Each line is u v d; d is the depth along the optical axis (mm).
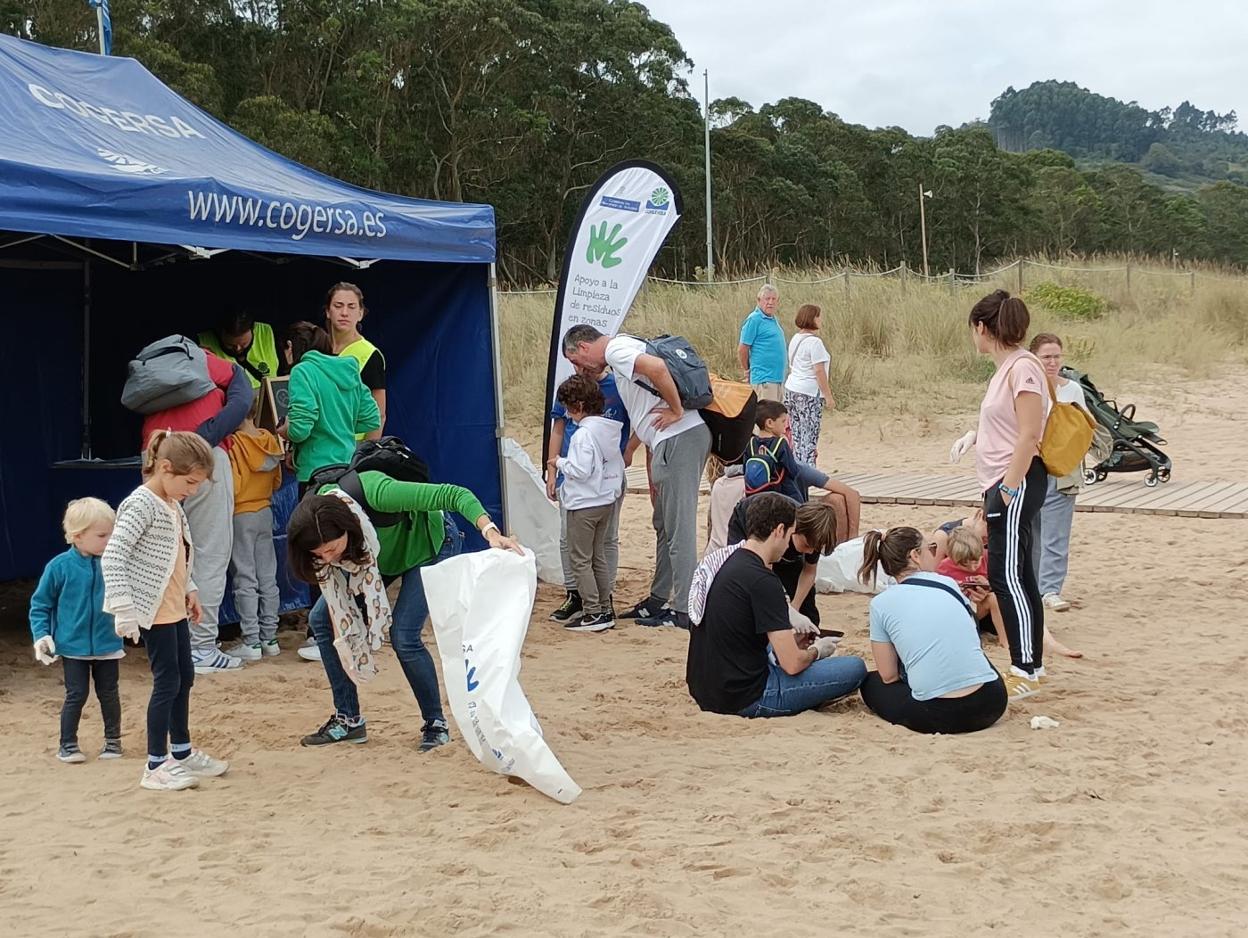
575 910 3719
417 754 5238
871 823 4445
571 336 7402
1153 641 7160
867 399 17859
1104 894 3924
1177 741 5418
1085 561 9305
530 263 57219
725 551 5938
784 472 7445
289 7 44500
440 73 48469
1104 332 22641
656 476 7449
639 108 56781
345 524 4812
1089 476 12820
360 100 45562
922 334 20750
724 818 4473
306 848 4215
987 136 84250
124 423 9203
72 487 8133
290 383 6645
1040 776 4965
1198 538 9961
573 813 4539
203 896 3828
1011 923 3711
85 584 5086
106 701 5195
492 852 4176
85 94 7691
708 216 47250
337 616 5012
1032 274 29281
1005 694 5574
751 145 65062
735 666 5816
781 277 24922
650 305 21766
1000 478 6059
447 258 8086
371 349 7137
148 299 9117
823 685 5773
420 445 8914
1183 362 21016
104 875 3996
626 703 6020
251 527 6934
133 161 6730
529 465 8914
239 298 8914
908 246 80812
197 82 38500
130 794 4750
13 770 5039
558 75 55094
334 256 7199
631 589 8875
